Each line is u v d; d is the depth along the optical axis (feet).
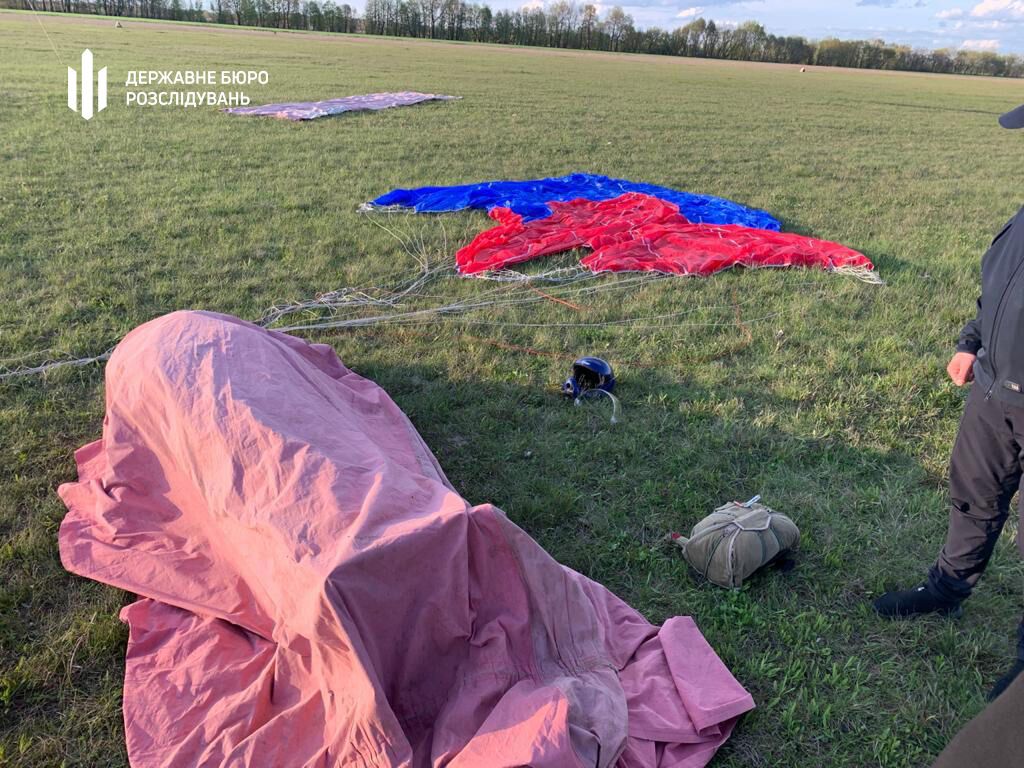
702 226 28.02
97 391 15.75
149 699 8.84
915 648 10.12
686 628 9.98
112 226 26.22
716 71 168.86
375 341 18.81
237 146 41.37
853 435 15.20
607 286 22.82
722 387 17.07
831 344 19.29
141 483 11.24
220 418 9.77
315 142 43.75
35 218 26.61
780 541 11.10
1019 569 11.50
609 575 11.57
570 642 9.24
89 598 10.48
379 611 8.08
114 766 8.33
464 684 8.60
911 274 24.49
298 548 8.21
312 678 8.60
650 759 8.29
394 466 9.87
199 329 11.40
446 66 119.44
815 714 9.11
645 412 16.05
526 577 9.14
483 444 14.70
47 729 8.70
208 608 9.89
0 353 17.08
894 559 11.80
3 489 12.58
